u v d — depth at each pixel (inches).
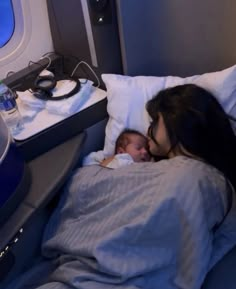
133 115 51.8
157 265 36.5
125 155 49.4
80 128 53.4
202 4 42.8
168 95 44.2
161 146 45.0
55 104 52.6
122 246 37.5
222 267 38.0
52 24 63.7
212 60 46.7
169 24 47.8
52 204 50.7
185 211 36.1
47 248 45.2
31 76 61.3
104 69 55.5
